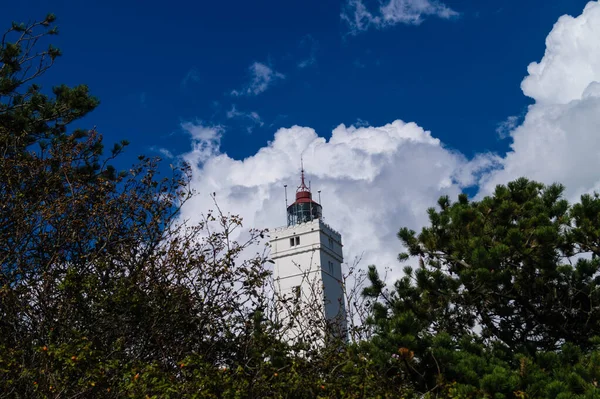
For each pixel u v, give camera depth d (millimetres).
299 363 8852
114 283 9227
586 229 11078
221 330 9508
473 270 11195
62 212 9328
